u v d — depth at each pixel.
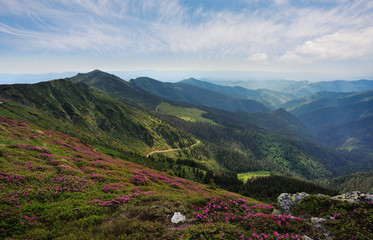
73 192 23.28
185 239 12.15
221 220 15.77
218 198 20.31
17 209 16.64
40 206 18.00
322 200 17.98
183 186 45.09
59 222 15.69
